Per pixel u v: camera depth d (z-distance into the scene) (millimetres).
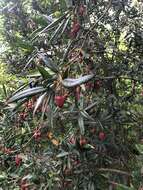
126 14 2641
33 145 2736
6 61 3656
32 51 2291
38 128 2543
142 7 2697
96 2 2467
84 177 2455
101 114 2439
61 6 2295
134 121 2592
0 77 3471
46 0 3092
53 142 2514
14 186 2850
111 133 2498
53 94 1782
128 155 2588
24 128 2787
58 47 2504
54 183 2543
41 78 1993
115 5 2533
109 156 2553
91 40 2344
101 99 2471
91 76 1727
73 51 2184
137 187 2078
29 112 2574
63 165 2477
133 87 2621
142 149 1946
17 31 3617
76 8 2248
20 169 2809
